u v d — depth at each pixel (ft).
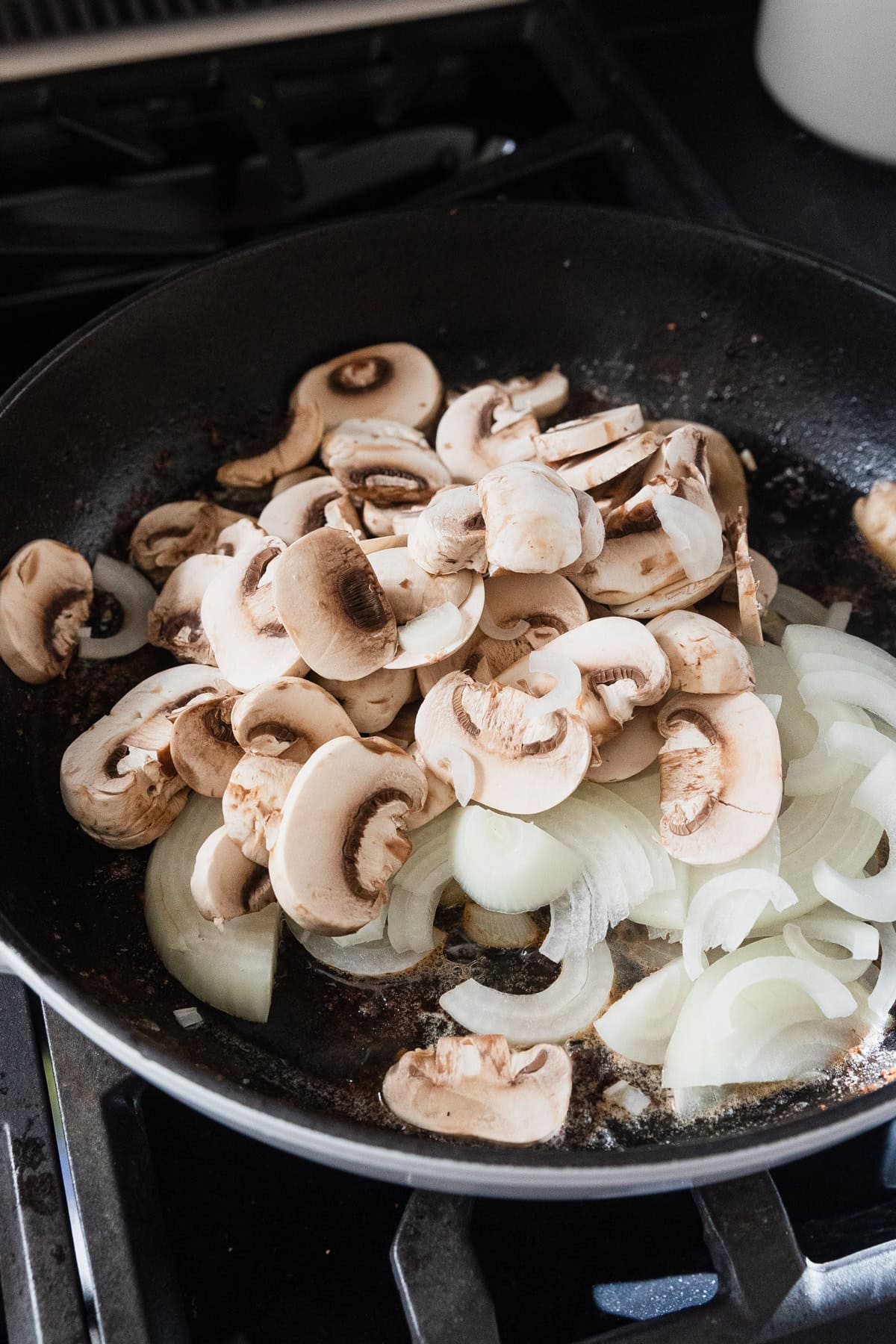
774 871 1.69
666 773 1.73
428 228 2.03
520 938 1.70
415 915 1.69
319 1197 1.64
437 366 2.14
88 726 1.83
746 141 2.28
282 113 2.29
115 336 1.92
